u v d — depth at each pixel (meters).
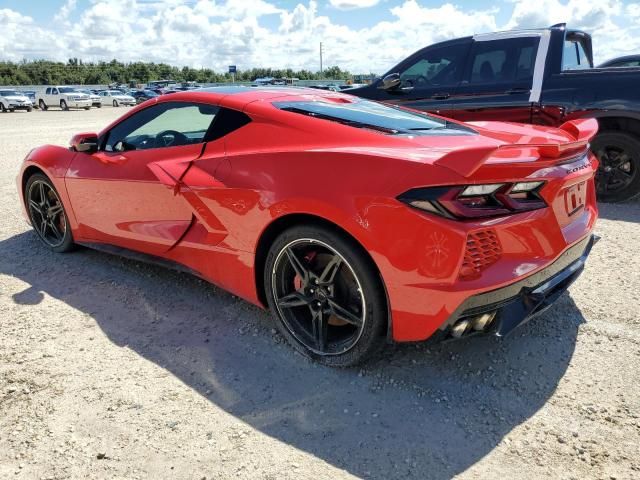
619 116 5.00
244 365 2.59
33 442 2.05
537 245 2.27
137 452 2.00
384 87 6.04
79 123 20.33
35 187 4.18
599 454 1.96
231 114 2.89
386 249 2.14
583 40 5.96
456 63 5.81
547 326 2.91
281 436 2.09
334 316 2.52
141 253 3.49
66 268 3.87
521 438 2.05
